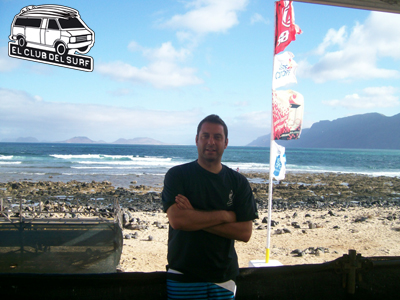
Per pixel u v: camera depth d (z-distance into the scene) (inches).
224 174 91.4
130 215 443.8
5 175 1051.3
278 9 219.5
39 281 87.4
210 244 84.8
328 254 286.2
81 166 1473.9
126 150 3656.5
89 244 162.6
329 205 625.6
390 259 100.3
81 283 87.9
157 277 90.0
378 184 1049.5
